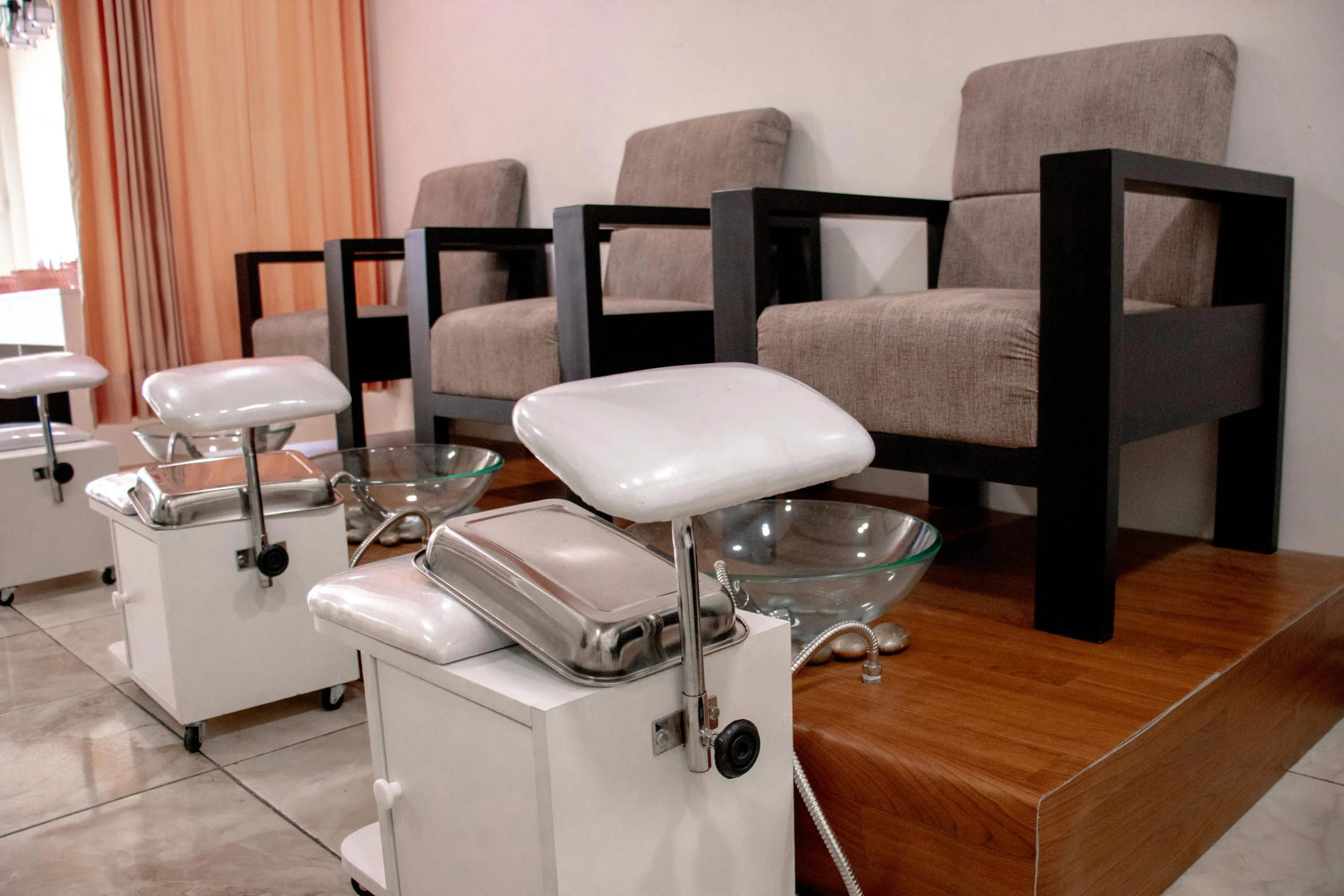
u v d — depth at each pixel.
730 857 0.83
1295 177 1.59
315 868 1.07
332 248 2.49
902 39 2.06
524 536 0.86
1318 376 1.60
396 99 3.47
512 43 2.98
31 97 3.91
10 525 2.03
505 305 2.08
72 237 3.90
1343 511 1.60
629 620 0.74
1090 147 1.65
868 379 1.38
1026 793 0.84
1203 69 1.54
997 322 1.25
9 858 1.10
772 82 2.31
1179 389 1.33
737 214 1.55
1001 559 1.61
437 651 0.78
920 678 1.11
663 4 2.53
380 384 3.57
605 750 0.73
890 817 0.94
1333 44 1.54
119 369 3.17
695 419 0.71
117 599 1.47
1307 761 1.32
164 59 3.18
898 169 2.10
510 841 0.75
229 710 1.36
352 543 1.81
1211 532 1.74
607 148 2.75
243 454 1.33
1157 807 1.00
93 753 1.36
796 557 1.31
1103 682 1.09
